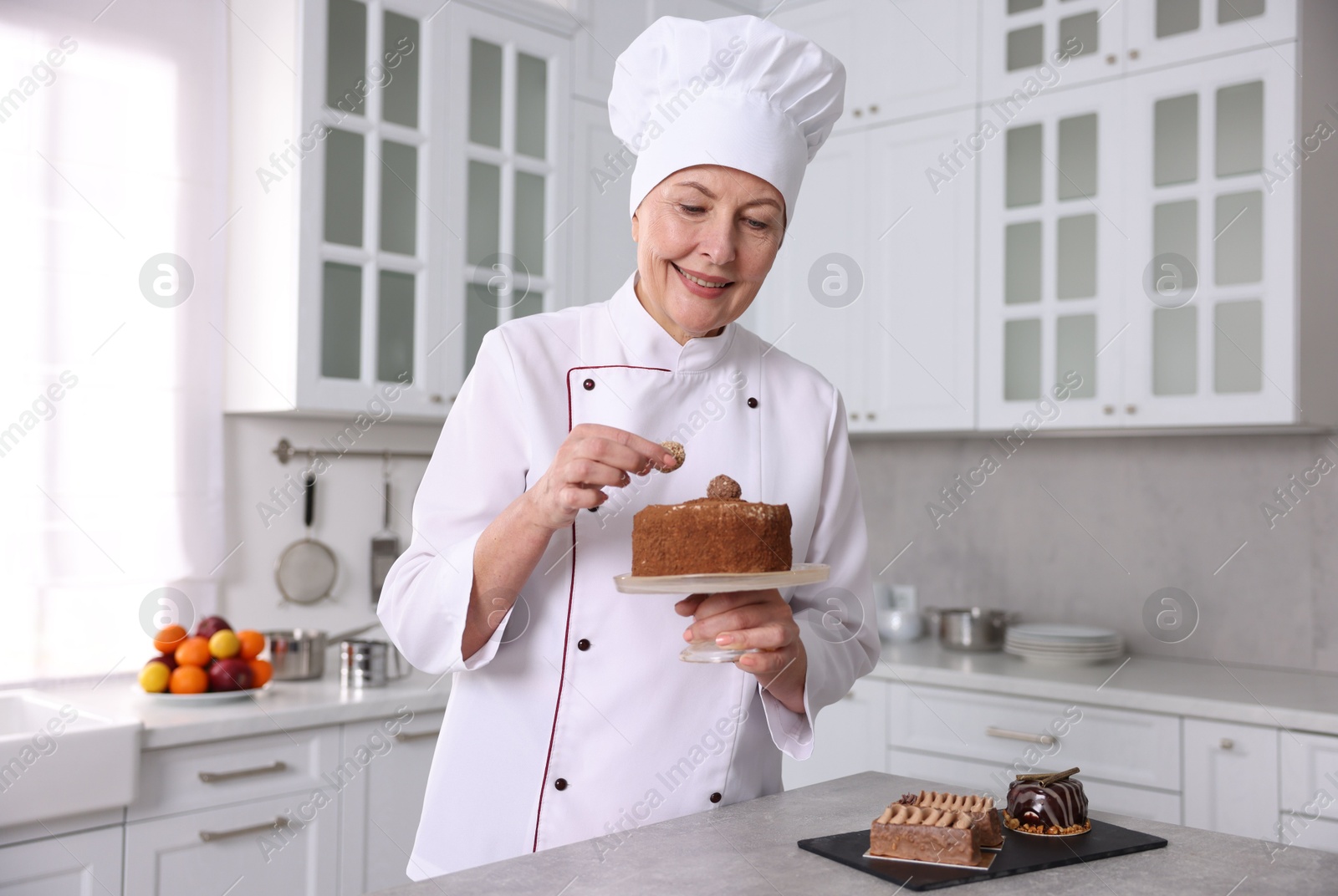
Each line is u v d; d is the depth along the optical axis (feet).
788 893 2.81
